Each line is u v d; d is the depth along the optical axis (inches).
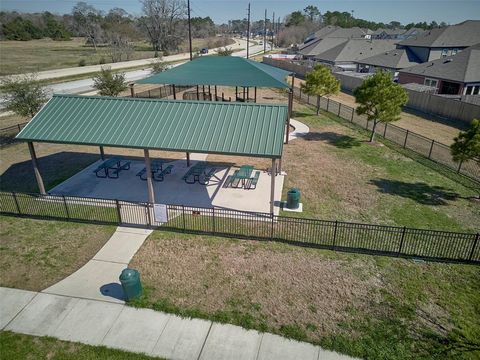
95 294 380.2
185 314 351.9
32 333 334.0
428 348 317.1
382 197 597.3
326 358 307.4
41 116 552.7
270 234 481.7
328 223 508.1
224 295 376.2
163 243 466.6
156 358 308.2
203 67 907.4
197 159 758.5
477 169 722.8
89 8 4815.5
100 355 310.7
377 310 358.3
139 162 735.7
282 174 677.3
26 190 613.6
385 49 2301.9
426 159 773.3
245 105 527.5
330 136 930.7
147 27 3934.5
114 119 537.6
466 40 1852.9
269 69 923.4
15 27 4635.8
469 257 433.4
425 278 406.3
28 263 428.8
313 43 2967.5
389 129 1001.5
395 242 470.0
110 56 2977.4
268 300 369.7
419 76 1523.1
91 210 542.3
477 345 321.1
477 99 1250.0
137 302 366.6
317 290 383.9
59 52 3395.7
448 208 565.6
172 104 550.0
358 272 413.4
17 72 2027.6
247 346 318.7
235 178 637.9
